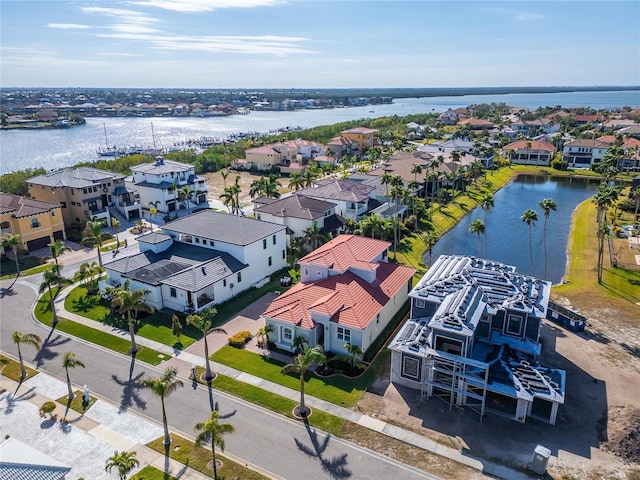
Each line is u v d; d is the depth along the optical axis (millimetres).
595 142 145500
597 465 30250
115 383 39500
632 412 34438
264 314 44281
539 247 76688
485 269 48844
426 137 199875
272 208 74000
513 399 35969
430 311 42219
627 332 47312
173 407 36375
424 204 94250
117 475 29828
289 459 30984
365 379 39688
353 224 73062
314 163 131375
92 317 51062
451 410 35719
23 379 40219
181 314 51156
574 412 35344
